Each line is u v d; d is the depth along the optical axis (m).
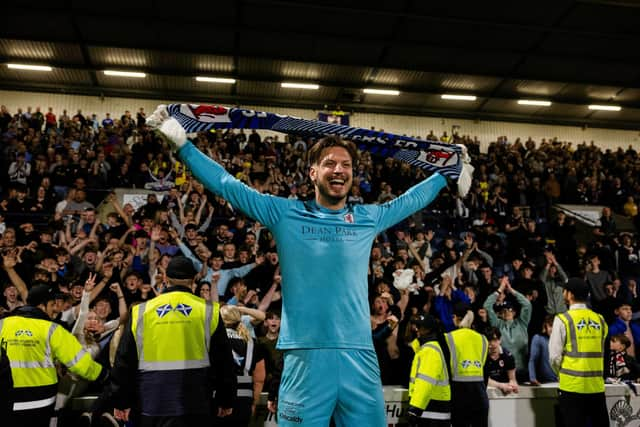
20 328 3.99
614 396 5.56
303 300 1.87
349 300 1.89
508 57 18.28
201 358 3.21
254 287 7.77
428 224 12.89
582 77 19.55
